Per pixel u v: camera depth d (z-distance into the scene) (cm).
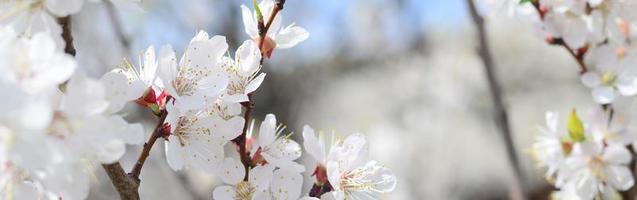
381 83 182
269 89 199
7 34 47
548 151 65
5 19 49
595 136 64
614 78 64
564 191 66
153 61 53
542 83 170
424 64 175
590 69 65
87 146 47
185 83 53
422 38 179
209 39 53
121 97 50
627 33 64
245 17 56
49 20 49
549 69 172
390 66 185
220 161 54
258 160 55
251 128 56
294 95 201
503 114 69
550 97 166
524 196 68
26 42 47
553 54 174
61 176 48
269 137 55
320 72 205
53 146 47
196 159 54
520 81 172
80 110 47
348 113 182
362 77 193
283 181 54
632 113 64
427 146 154
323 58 209
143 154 52
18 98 45
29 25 49
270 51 55
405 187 148
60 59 46
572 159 64
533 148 66
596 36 64
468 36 180
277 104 198
